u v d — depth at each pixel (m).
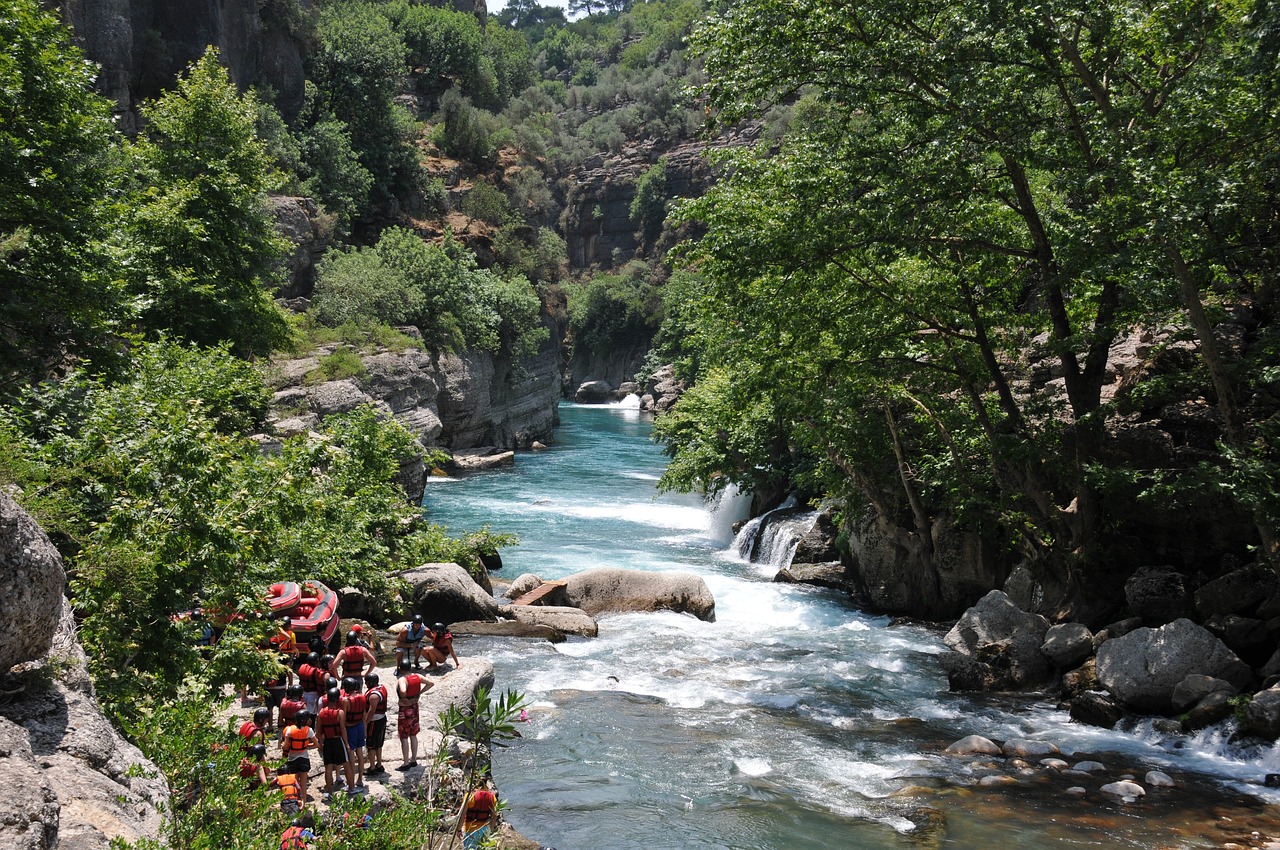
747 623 21.39
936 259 17.59
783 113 92.75
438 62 88.06
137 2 44.78
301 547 14.34
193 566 9.41
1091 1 14.52
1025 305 20.92
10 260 16.42
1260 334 15.76
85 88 17.61
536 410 64.69
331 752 9.40
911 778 12.14
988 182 16.62
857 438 21.80
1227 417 14.00
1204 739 13.17
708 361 31.70
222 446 11.56
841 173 16.55
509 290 60.12
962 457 19.84
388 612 19.03
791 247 16.42
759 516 31.78
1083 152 15.34
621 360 106.38
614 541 31.31
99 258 17.25
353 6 81.38
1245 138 14.70
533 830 10.49
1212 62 14.91
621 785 11.85
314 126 59.75
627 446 60.28
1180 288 14.04
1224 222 14.76
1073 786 11.80
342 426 24.23
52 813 4.72
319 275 48.09
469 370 52.28
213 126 25.59
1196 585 15.77
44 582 6.27
